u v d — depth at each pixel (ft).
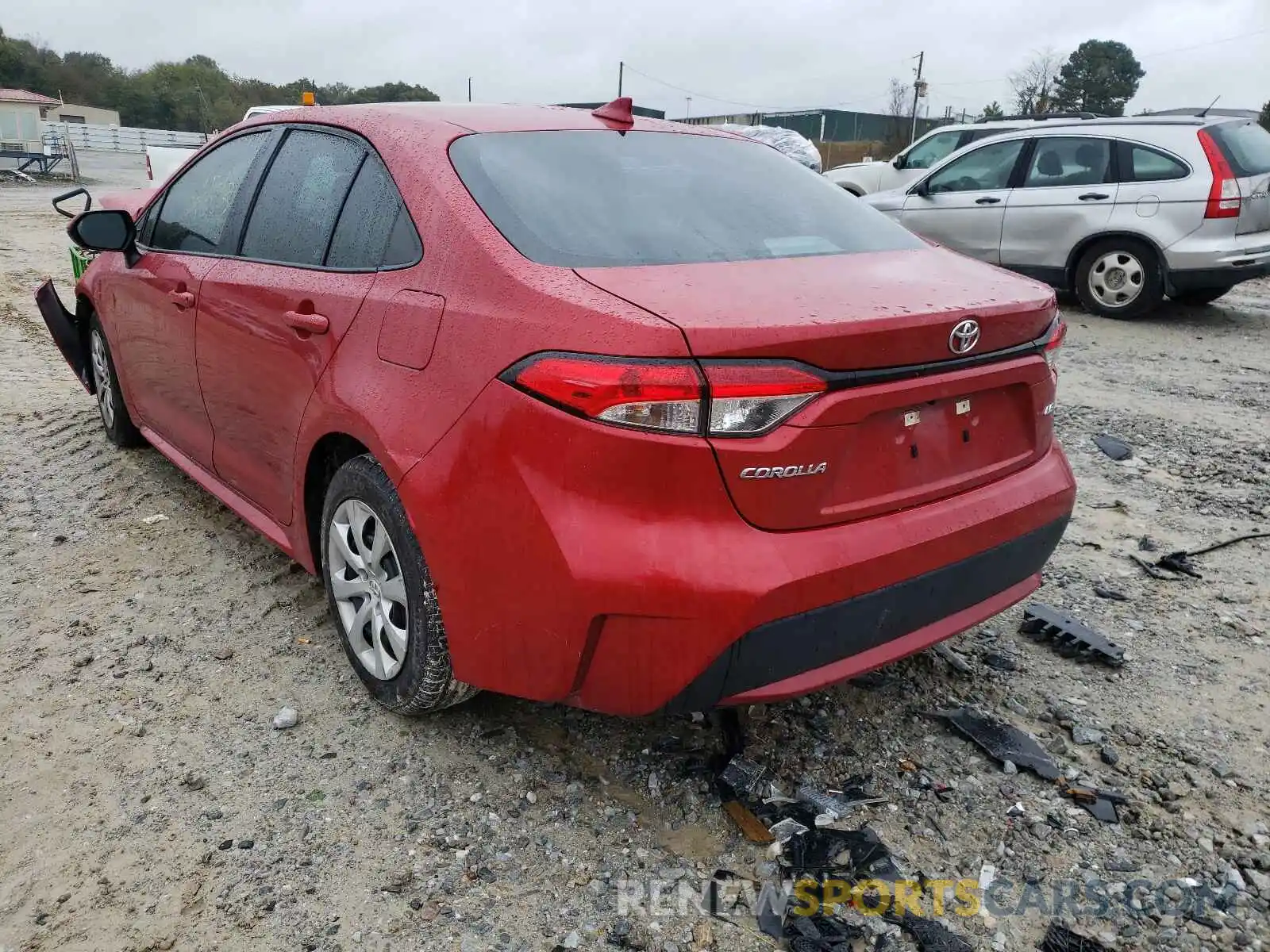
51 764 8.69
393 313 8.41
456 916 7.17
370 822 8.07
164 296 12.58
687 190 9.39
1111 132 28.91
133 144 157.48
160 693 9.77
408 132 9.39
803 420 6.81
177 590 11.84
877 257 8.93
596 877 7.55
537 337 7.13
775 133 46.03
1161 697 10.07
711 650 6.84
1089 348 25.79
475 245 7.97
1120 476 16.48
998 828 8.17
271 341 10.07
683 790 8.47
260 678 10.07
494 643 7.64
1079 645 10.75
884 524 7.48
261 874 7.51
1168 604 12.01
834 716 9.58
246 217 11.29
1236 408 20.48
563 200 8.59
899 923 7.17
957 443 8.05
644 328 6.64
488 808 8.24
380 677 9.21
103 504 14.34
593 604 6.88
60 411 18.76
